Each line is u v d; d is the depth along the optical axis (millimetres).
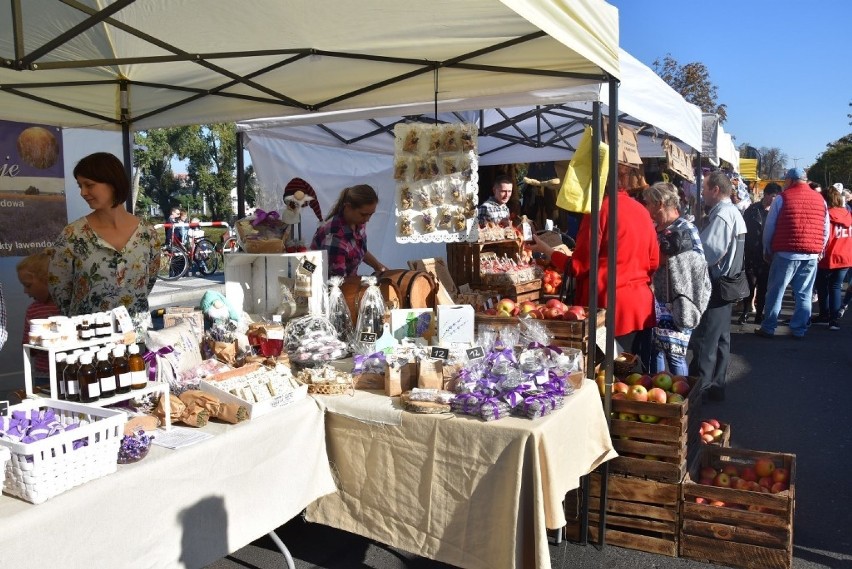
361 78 3742
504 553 2436
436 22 2910
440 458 2561
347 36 3113
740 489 3262
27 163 5148
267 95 4086
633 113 4320
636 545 3305
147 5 2850
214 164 33812
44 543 1725
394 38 3117
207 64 3340
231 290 3559
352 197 4273
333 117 4828
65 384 2131
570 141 8797
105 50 3535
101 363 2125
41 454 1739
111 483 1901
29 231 5219
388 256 8469
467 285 4781
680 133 5516
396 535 2695
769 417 5398
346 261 4293
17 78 3736
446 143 3352
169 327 2861
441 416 2562
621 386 3441
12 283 5137
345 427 2768
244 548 3354
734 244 5422
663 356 4637
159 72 3846
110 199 2980
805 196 8008
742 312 9773
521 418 2521
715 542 3156
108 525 1898
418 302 3631
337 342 3072
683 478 3271
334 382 2820
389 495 2691
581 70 3098
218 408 2410
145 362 2486
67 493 1806
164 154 31703
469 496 2514
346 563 3217
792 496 3025
